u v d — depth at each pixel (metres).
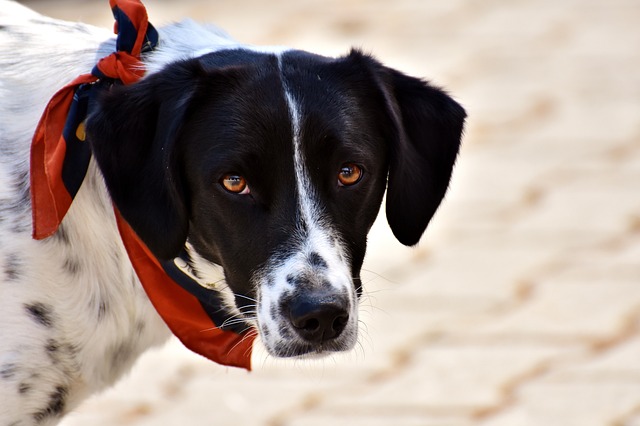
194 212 6.25
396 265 12.27
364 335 10.88
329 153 6.06
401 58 17.88
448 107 6.80
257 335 6.94
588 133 15.44
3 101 6.60
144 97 6.13
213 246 6.27
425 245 12.71
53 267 6.43
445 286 11.80
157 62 6.61
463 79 17.25
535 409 9.57
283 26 19.00
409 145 6.62
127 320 6.79
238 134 6.00
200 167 6.08
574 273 11.93
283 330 5.90
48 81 6.65
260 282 6.03
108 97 6.17
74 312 6.52
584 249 12.46
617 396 9.69
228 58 6.47
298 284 5.86
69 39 6.90
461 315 11.24
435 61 17.86
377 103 6.46
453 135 6.79
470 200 13.77
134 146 6.11
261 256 6.02
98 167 6.23
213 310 6.71
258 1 20.34
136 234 6.25
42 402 6.58
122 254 6.63
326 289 5.84
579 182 14.09
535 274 11.97
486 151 15.06
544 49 18.50
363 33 18.89
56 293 6.45
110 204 6.54
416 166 6.62
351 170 6.16
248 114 6.05
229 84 6.19
